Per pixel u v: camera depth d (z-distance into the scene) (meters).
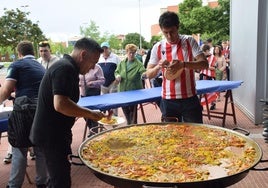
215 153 2.15
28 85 3.23
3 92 3.21
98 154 2.19
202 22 18.14
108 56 6.05
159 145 2.36
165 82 3.36
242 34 7.31
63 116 2.37
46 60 4.46
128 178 1.74
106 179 1.83
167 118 3.13
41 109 2.35
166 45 3.29
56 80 2.19
